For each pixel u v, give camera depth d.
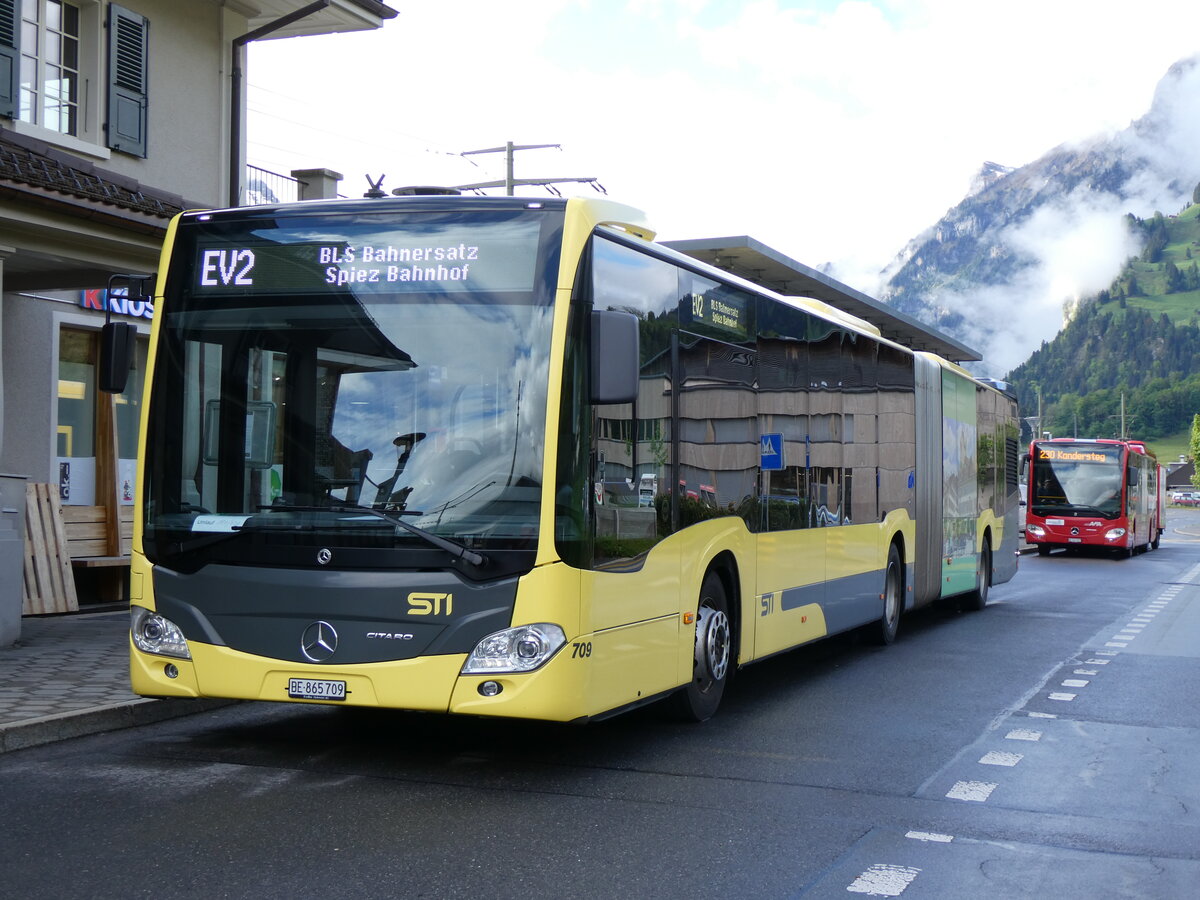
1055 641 14.93
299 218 7.39
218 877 5.28
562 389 6.94
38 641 11.64
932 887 5.38
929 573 15.91
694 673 8.90
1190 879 5.57
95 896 5.02
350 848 5.75
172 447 7.39
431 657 6.81
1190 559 40.62
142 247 12.45
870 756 8.07
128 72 16.59
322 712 9.22
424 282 7.18
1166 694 10.88
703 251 27.80
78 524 15.43
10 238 11.53
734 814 6.54
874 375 13.49
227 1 18.27
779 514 10.39
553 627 6.80
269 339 7.33
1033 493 41.22
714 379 9.06
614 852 5.79
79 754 7.64
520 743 8.25
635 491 7.68
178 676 7.22
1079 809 6.81
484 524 6.85
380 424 7.07
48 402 15.44
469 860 5.61
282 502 7.11
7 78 14.73
